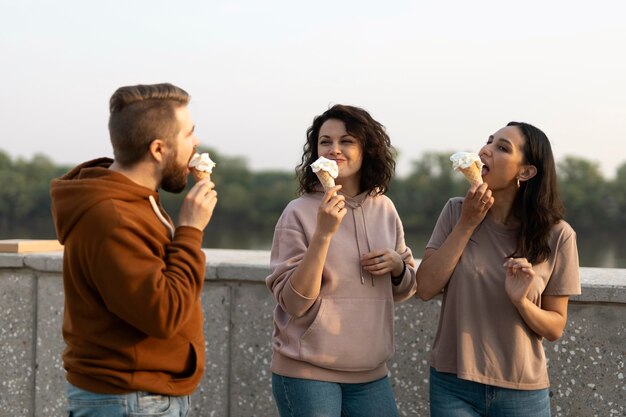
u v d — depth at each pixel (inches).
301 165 121.1
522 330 109.5
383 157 118.3
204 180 95.6
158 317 84.3
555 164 112.7
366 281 113.7
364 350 111.3
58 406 163.6
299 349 110.1
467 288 111.4
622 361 133.2
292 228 114.7
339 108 116.5
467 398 111.7
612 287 131.6
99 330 88.8
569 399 136.5
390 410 114.0
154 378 90.2
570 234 112.6
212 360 155.3
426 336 143.7
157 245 88.2
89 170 91.4
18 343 166.2
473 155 108.3
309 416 109.0
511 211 114.5
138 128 89.7
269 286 114.6
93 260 85.2
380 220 118.6
